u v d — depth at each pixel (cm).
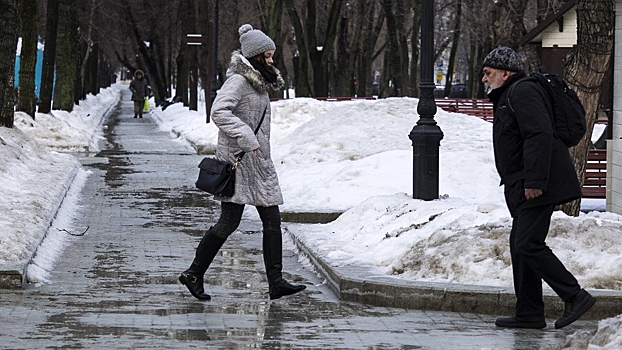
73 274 1966
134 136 7419
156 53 12888
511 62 1477
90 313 1578
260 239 2519
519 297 1521
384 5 8100
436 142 2548
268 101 1694
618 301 1594
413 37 8888
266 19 9425
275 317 1580
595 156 3675
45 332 1412
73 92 8062
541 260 1449
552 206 1453
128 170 4466
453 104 7506
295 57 10050
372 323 1545
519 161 1460
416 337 1432
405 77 8825
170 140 6994
